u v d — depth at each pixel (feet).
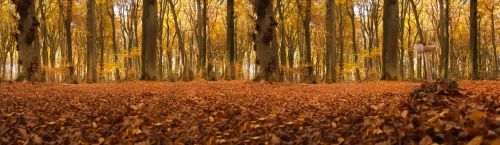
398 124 13.66
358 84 60.80
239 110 22.41
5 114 24.48
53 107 29.66
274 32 68.85
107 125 19.89
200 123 19.94
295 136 15.35
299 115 22.47
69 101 34.45
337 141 13.64
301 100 34.17
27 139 16.08
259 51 68.03
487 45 154.51
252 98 36.99
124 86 57.93
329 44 85.20
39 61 73.61
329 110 24.99
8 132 18.03
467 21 135.33
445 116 13.64
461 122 11.52
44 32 122.31
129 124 18.49
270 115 22.09
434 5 137.49
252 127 17.89
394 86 49.01
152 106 27.30
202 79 97.50
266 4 67.21
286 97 37.99
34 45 77.71
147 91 46.98
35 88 51.85
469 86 39.63
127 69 133.90
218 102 32.24
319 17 124.47
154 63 77.36
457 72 156.25
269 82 65.00
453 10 121.60
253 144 14.76
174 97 37.93
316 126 17.38
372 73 134.72
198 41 130.21
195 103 32.01
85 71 152.15
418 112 17.75
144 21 77.10
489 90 30.27
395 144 11.31
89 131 18.65
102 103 32.76
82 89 51.44
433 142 10.64
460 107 16.58
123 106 30.09
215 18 137.59
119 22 155.43
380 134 12.76
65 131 18.79
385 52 72.74
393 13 71.36
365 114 19.35
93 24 83.76
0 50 159.94
